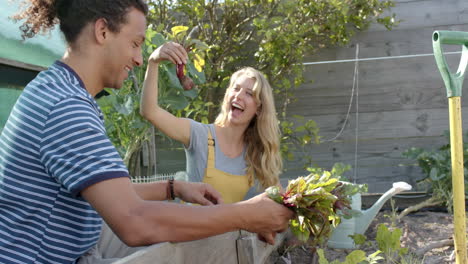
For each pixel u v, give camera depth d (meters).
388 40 4.29
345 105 4.39
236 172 2.43
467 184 3.65
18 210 1.11
